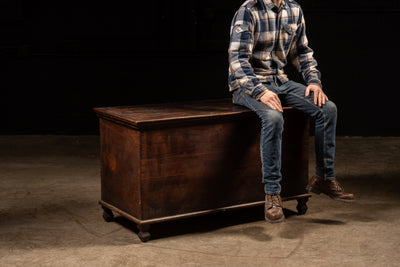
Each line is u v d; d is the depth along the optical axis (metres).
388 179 4.36
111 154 3.20
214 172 3.15
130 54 6.06
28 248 2.92
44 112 6.23
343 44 5.96
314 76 3.40
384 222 3.32
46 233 3.16
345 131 6.14
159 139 2.95
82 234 3.14
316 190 3.39
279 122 3.05
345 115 6.11
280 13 3.28
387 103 6.07
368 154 5.24
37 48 6.11
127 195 3.08
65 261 2.75
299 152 3.42
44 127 6.25
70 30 6.06
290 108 3.35
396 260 2.73
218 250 2.88
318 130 3.29
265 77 3.35
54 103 6.21
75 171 4.63
